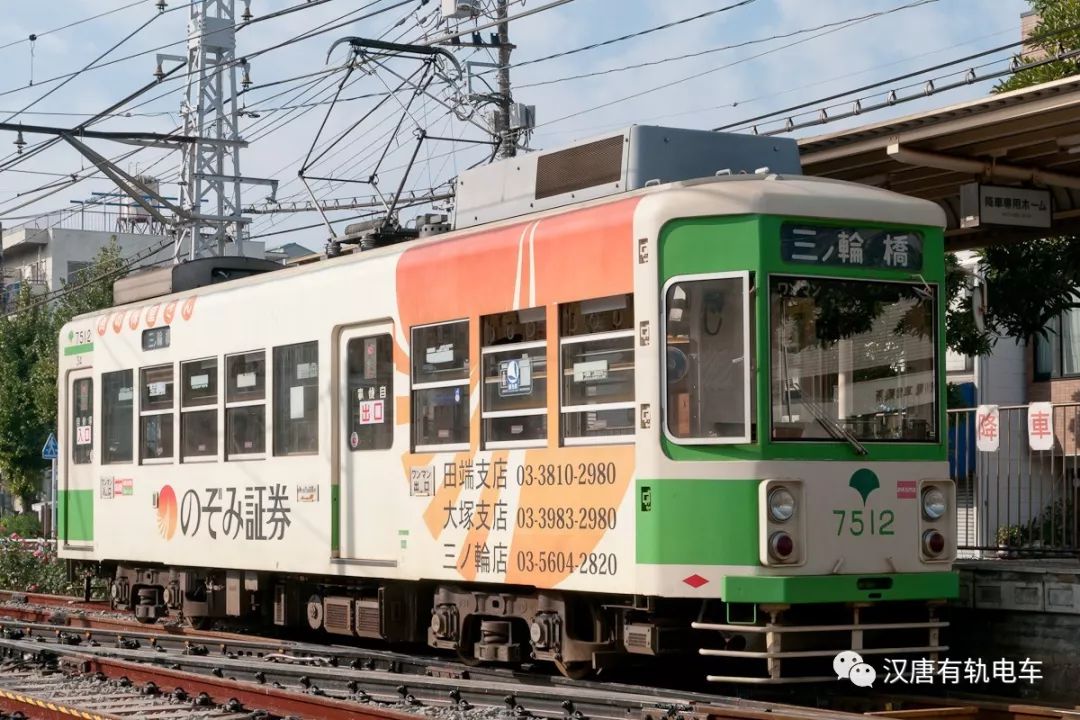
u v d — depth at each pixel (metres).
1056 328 26.27
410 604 15.04
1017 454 15.82
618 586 11.97
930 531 12.24
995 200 16.22
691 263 11.78
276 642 16.28
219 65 29.11
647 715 10.65
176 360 18.17
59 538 21.03
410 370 14.33
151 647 16.83
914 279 12.38
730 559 11.52
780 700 12.76
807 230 11.88
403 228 16.44
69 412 20.95
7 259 72.38
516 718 11.13
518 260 13.12
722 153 13.52
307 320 15.79
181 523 17.95
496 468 13.26
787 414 11.67
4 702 13.16
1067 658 13.05
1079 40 20.25
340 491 15.27
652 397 11.79
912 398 12.31
